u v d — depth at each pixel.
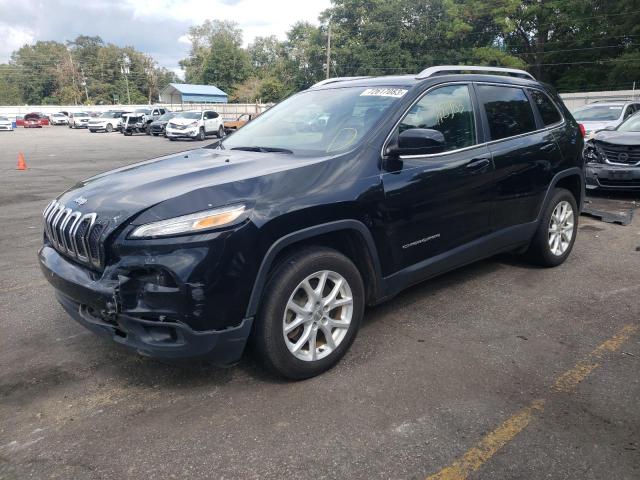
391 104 3.84
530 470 2.51
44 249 3.56
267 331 3.06
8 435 2.80
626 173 8.56
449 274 5.21
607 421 2.87
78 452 2.66
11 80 112.12
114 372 3.43
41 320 4.26
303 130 4.08
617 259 5.69
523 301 4.53
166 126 31.23
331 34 51.59
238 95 75.56
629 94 33.66
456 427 2.82
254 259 2.93
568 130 5.32
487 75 4.69
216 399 3.11
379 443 2.70
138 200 3.00
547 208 5.04
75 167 15.95
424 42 49.47
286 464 2.56
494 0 43.12
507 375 3.35
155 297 2.80
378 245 3.55
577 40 42.62
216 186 3.01
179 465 2.56
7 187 11.61
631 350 3.67
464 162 4.10
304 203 3.12
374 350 3.68
